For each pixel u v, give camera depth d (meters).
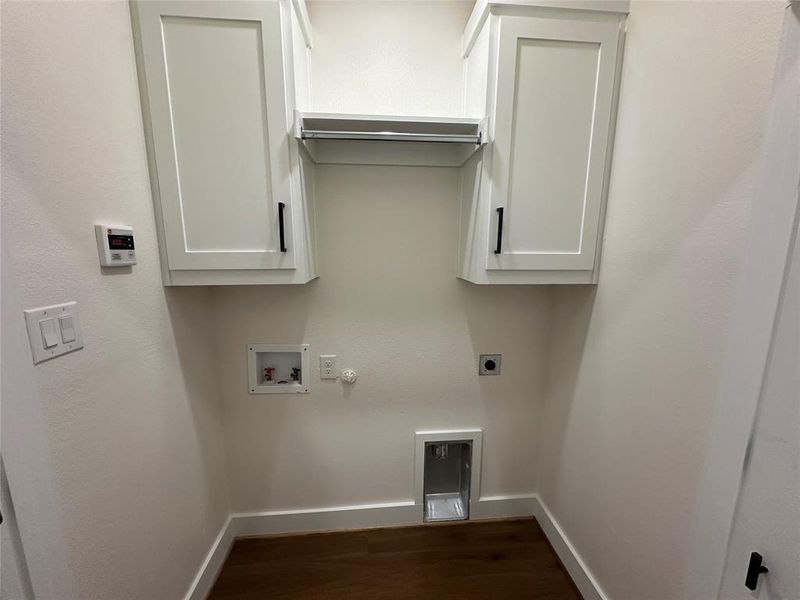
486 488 1.72
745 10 0.71
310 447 1.59
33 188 0.65
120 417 0.89
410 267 1.50
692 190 0.84
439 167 1.45
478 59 1.22
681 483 0.88
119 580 0.87
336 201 1.43
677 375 0.89
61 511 0.70
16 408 0.60
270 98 1.04
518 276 1.22
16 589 0.61
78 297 0.75
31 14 0.65
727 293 0.75
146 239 1.01
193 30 0.98
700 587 0.82
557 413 1.53
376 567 1.44
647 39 1.00
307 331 1.50
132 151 0.95
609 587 1.18
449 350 1.58
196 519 1.28
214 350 1.47
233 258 1.10
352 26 1.37
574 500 1.40
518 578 1.40
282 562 1.46
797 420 0.61
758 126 0.68
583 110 1.13
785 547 0.63
